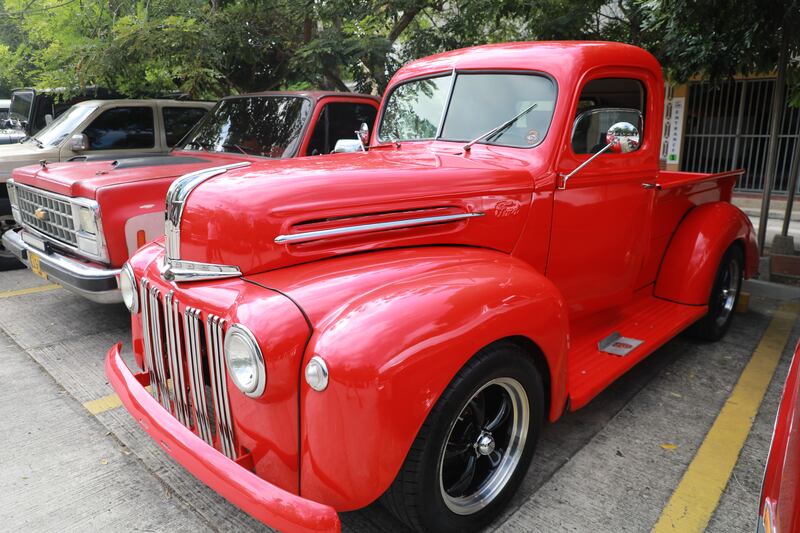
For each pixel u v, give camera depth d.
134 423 3.35
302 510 1.85
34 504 2.66
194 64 6.90
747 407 3.56
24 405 3.54
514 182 2.87
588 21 7.38
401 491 2.10
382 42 7.06
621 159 3.34
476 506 2.39
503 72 3.25
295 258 2.33
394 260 2.41
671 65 6.84
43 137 6.75
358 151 3.83
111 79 7.86
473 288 2.25
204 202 2.36
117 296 4.07
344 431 1.92
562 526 2.51
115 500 2.70
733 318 5.18
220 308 2.15
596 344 3.38
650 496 2.72
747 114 11.32
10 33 9.43
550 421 2.64
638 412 3.49
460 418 2.38
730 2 5.34
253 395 1.99
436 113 3.50
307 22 7.56
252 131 5.54
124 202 4.06
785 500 1.45
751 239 4.64
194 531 2.50
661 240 4.07
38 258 4.60
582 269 3.30
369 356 1.91
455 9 8.15
